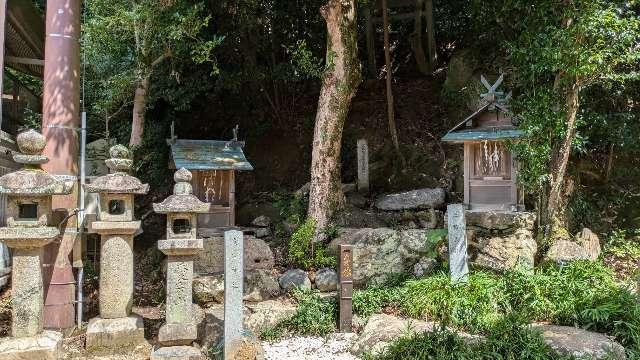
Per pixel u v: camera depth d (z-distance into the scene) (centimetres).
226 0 780
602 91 673
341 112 661
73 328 460
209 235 610
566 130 566
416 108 963
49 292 452
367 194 775
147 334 463
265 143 955
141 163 764
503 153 578
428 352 388
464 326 448
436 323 460
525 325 418
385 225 671
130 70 743
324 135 660
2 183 365
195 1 710
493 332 406
